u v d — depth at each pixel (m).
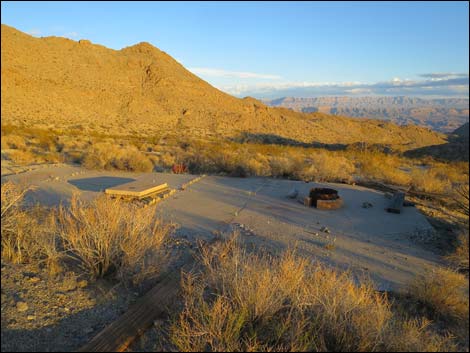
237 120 91.56
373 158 21.09
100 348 3.50
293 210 9.52
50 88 68.62
